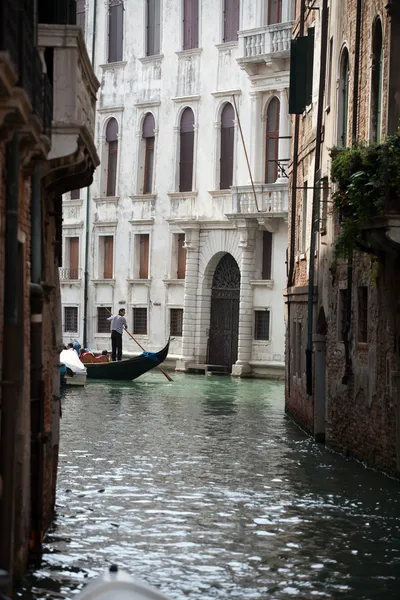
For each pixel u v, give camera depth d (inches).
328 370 925.2
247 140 1732.3
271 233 1691.7
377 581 494.3
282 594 472.4
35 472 504.4
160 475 759.7
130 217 1935.3
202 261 1802.4
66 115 511.2
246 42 1695.4
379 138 756.6
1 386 413.1
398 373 708.7
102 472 765.3
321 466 806.5
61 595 456.4
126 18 1948.8
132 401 1291.8
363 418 808.9
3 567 419.2
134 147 1934.1
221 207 1775.3
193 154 1840.6
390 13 725.9
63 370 1471.5
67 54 511.8
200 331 1806.1
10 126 387.2
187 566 515.5
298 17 1218.0
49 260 589.6
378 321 759.1
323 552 545.0
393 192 664.4
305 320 1053.8
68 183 593.3
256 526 601.6
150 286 1899.6
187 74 1847.9
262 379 1678.2
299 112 1083.3
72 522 598.5
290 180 1245.1
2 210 404.2
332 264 905.5
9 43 372.2
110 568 378.9
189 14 1860.2
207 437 970.1
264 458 848.3
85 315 2003.0
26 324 475.5
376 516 629.0
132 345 1927.9
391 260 716.0
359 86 828.6
